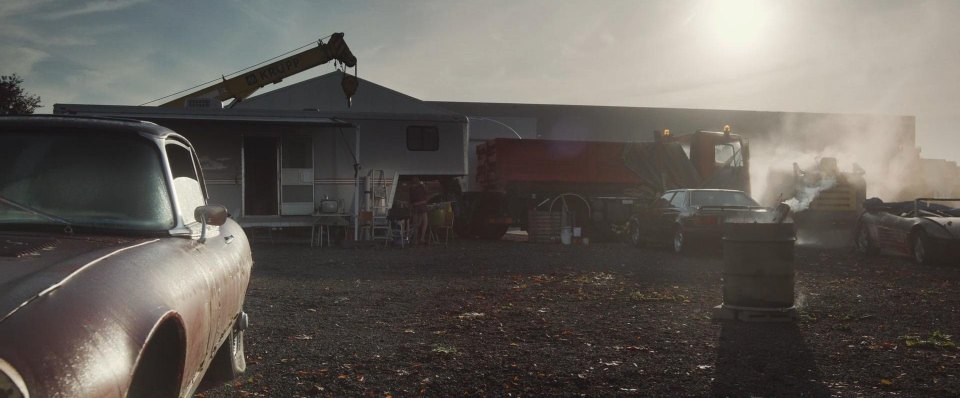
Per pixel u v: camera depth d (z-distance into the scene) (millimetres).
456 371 5688
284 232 22453
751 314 7871
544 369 5754
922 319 8141
